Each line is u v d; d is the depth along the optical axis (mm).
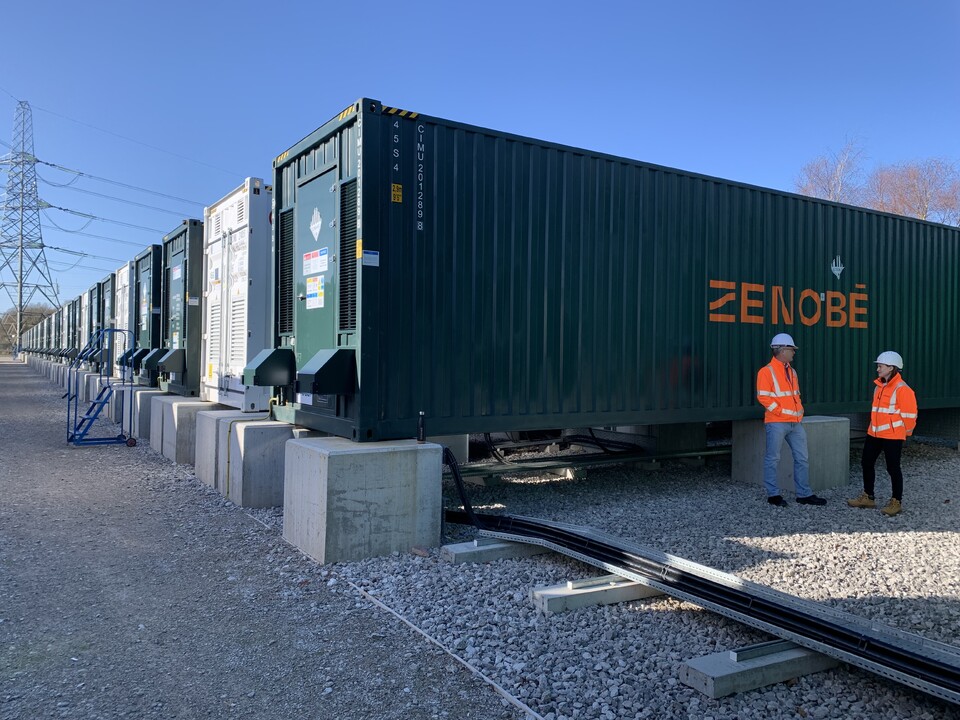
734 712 2988
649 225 7402
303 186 6777
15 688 3121
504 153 6375
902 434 6754
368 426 5551
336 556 4953
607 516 6551
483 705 3020
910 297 10031
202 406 9133
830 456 8164
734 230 8117
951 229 10594
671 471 9055
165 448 9688
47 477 8125
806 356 8758
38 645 3584
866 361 9453
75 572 4746
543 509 6824
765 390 7203
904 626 3936
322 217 6359
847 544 5645
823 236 9000
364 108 5562
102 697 3057
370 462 5074
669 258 7551
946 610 4184
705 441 9195
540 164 6613
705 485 8203
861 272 9406
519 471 7348
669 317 7535
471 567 4891
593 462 7820
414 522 5266
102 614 4023
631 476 8648
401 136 5770
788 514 6742
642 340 7312
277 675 3289
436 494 5375
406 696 3096
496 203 6305
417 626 3855
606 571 4758
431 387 5906
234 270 8492
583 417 6855
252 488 6664
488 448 8570
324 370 5535
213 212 9344
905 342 9953
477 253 6184
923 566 5051
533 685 3178
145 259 13711
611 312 7074
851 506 7074
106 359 17328
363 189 5527
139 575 4707
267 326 8039
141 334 14039
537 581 4625
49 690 3109
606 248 7055
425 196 5883
